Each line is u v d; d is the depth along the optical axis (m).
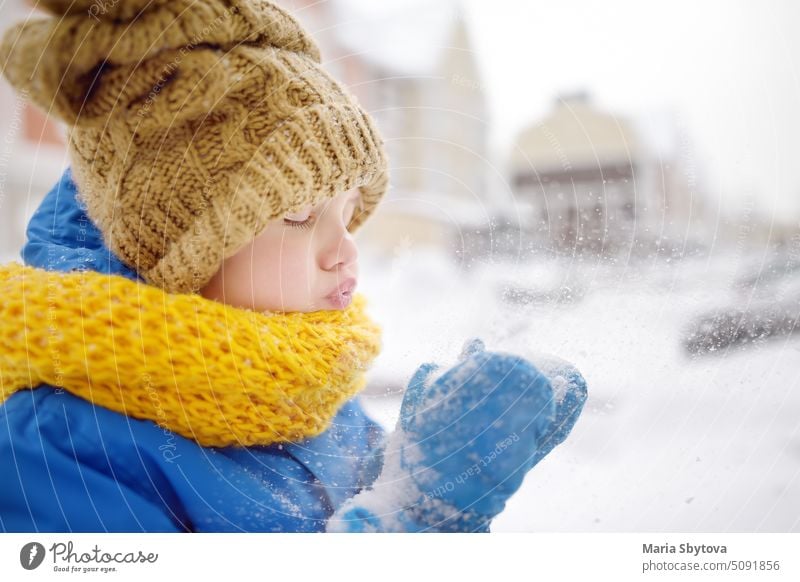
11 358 0.50
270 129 0.54
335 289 0.60
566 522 0.56
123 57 0.53
